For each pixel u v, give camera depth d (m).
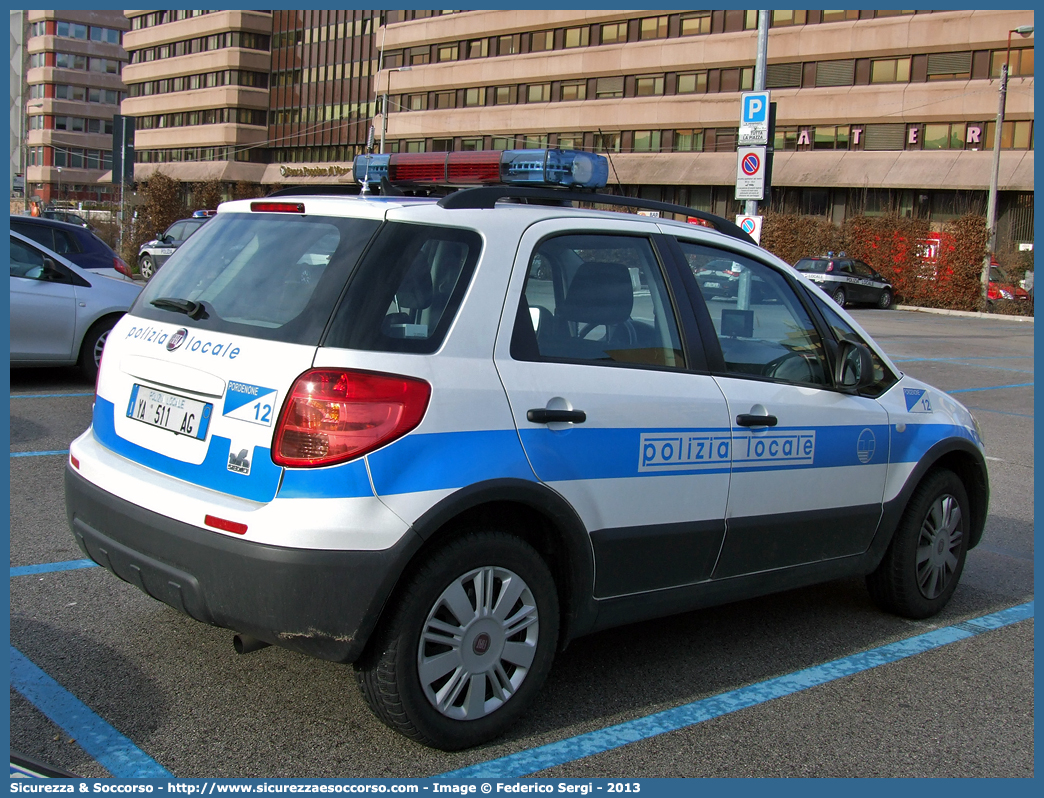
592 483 3.29
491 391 3.08
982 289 35.97
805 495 4.03
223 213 3.65
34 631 3.83
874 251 38.38
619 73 59.16
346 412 2.82
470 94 67.00
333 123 77.94
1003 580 5.36
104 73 118.31
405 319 2.99
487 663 3.10
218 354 3.07
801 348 4.20
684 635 4.25
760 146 13.28
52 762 2.88
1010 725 3.51
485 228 3.25
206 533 2.88
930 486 4.59
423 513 2.87
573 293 3.44
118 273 11.75
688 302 3.78
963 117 46.97
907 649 4.23
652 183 56.66
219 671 3.55
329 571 2.76
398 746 3.09
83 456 3.42
